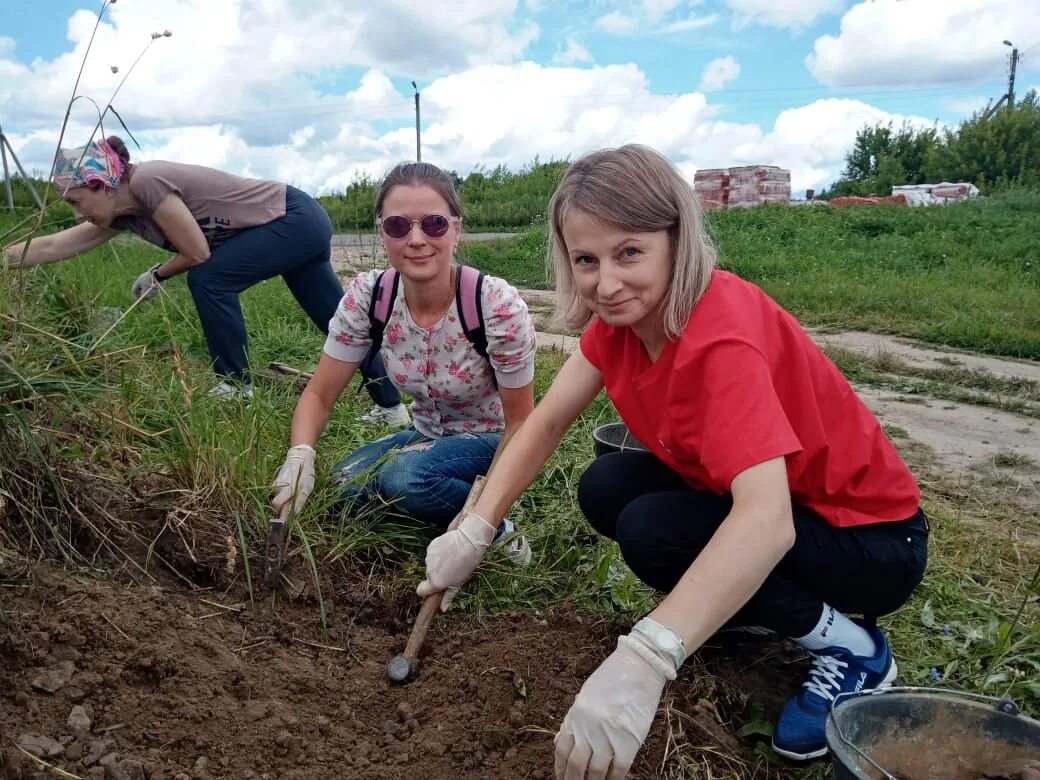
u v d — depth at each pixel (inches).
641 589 107.3
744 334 70.1
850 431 80.3
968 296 371.9
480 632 98.0
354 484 115.5
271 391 142.6
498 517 92.8
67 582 85.1
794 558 82.9
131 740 72.2
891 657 88.0
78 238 165.8
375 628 100.1
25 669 75.0
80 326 147.0
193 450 106.1
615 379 82.8
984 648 100.0
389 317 114.6
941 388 234.8
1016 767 69.7
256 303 257.6
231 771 71.3
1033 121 1542.8
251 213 161.9
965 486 158.7
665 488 96.7
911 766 74.6
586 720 63.4
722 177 1116.5
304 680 84.5
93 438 107.1
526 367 114.1
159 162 158.6
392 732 80.7
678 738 79.8
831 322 339.9
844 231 663.1
